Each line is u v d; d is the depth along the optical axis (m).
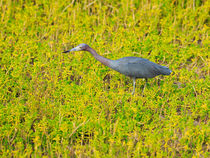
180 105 12.21
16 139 10.26
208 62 14.24
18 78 13.08
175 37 16.28
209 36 16.00
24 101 12.12
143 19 17.16
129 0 17.97
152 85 13.24
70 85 12.72
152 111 11.74
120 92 12.05
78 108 11.34
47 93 12.27
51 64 13.70
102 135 10.51
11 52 14.88
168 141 10.59
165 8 17.58
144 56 14.55
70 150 10.14
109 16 17.97
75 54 14.69
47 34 15.69
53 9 17.16
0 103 11.85
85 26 16.73
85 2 17.81
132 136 10.43
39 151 9.92
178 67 14.64
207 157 10.00
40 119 11.30
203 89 12.48
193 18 16.75
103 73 13.66
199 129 10.56
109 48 15.07
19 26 15.93
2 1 17.81
